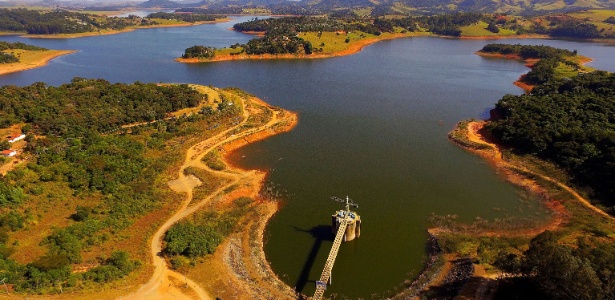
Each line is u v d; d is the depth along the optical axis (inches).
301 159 4062.5
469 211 3120.1
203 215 2950.3
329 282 2354.8
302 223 2962.6
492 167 3885.3
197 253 2497.5
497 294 2097.7
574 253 1979.6
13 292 2031.3
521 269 2074.3
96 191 3132.4
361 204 3218.5
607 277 1723.7
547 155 3868.1
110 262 2346.2
